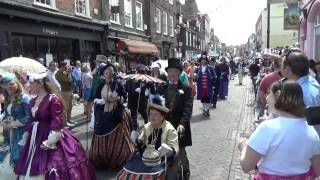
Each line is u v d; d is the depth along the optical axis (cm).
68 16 1608
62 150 484
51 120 482
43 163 471
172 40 3631
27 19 1370
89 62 1894
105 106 662
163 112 449
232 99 1791
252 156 277
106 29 2009
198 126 1084
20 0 1320
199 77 1278
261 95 579
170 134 451
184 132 501
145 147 457
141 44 2462
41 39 1498
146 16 2867
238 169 672
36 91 498
